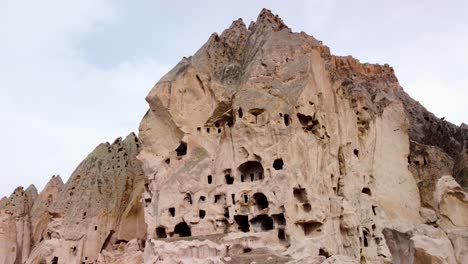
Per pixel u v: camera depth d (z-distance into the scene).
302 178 46.03
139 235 67.06
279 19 65.69
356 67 71.69
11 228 73.75
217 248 43.88
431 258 16.02
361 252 47.56
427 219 51.06
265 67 53.72
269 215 45.03
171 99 55.25
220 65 61.03
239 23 67.69
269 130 48.00
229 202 47.75
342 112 54.81
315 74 53.31
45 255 65.06
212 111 54.25
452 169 55.38
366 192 52.72
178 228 51.03
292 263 39.06
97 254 65.75
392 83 72.31
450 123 65.38
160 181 53.25
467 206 18.33
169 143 55.38
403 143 56.97
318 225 45.56
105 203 69.50
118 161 75.94
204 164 51.47
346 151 52.56
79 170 73.12
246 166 49.38
